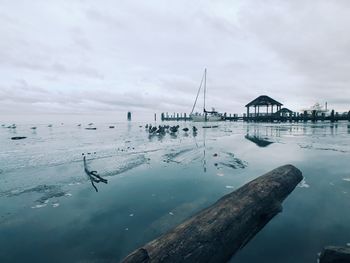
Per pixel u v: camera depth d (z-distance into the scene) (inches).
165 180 320.2
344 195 242.5
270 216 196.2
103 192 276.2
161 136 1007.0
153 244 134.6
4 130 1603.1
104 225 194.7
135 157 494.6
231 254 150.5
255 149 574.6
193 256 132.6
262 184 225.8
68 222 201.3
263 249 154.8
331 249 128.1
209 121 2726.4
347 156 457.4
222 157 473.4
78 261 147.6
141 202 243.4
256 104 2222.0
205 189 278.5
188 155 504.7
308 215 199.3
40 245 166.7
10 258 152.3
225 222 161.0
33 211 225.3
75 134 1197.7
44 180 328.8
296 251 151.3
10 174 363.3
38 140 897.5
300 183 281.0
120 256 151.6
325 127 1407.5
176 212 208.2
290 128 1363.2
